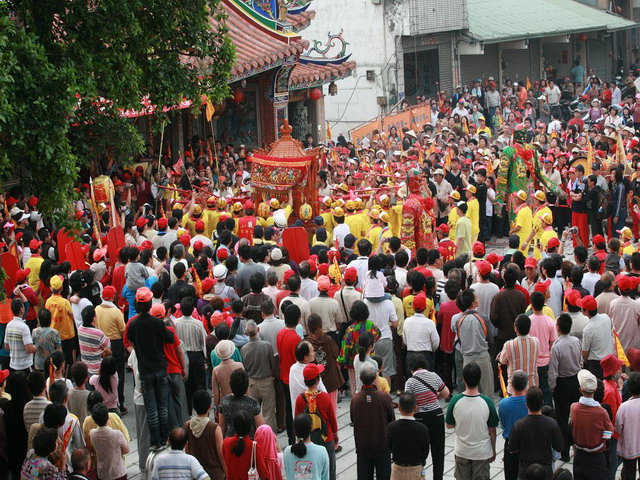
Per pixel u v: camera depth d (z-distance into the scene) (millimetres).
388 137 35438
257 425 11297
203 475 9891
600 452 11156
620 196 24188
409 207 19812
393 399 15133
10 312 15305
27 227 19203
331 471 11562
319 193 24656
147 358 12859
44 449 10188
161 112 17312
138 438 12961
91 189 19281
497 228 26828
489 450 11148
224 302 14906
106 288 14680
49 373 12586
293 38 30984
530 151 25391
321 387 11578
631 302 14039
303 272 15211
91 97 15047
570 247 25328
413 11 41375
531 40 49531
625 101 43656
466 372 11078
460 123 38094
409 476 10914
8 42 12852
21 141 12906
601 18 51812
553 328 13164
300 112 36094
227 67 17531
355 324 13477
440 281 15680
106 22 15547
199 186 26266
